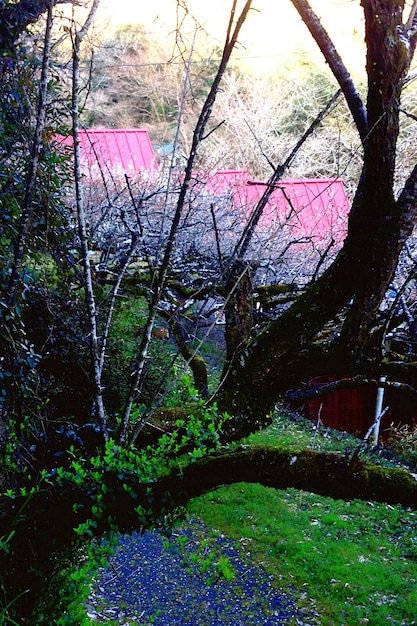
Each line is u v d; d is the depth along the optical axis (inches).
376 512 340.2
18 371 127.1
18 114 131.7
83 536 101.9
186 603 249.0
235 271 124.3
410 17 91.4
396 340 134.6
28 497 102.5
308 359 105.6
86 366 167.0
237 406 107.8
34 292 157.9
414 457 379.9
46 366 167.8
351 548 301.4
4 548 95.7
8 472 119.0
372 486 90.3
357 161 366.0
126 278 215.0
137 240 100.7
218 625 239.3
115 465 97.7
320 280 105.0
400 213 91.0
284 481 93.8
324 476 92.3
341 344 101.1
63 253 166.7
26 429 125.7
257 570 279.6
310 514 333.4
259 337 108.7
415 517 335.0
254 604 256.7
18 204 140.3
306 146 456.4
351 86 93.4
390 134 89.4
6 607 97.4
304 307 104.8
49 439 134.6
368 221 97.2
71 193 235.6
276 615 251.4
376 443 399.9
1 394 125.6
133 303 256.2
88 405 163.9
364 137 92.9
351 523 326.6
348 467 91.4
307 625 245.9
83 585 129.7
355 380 111.3
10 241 136.3
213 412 101.5
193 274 265.3
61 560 109.4
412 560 295.6
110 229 212.8
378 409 394.0
